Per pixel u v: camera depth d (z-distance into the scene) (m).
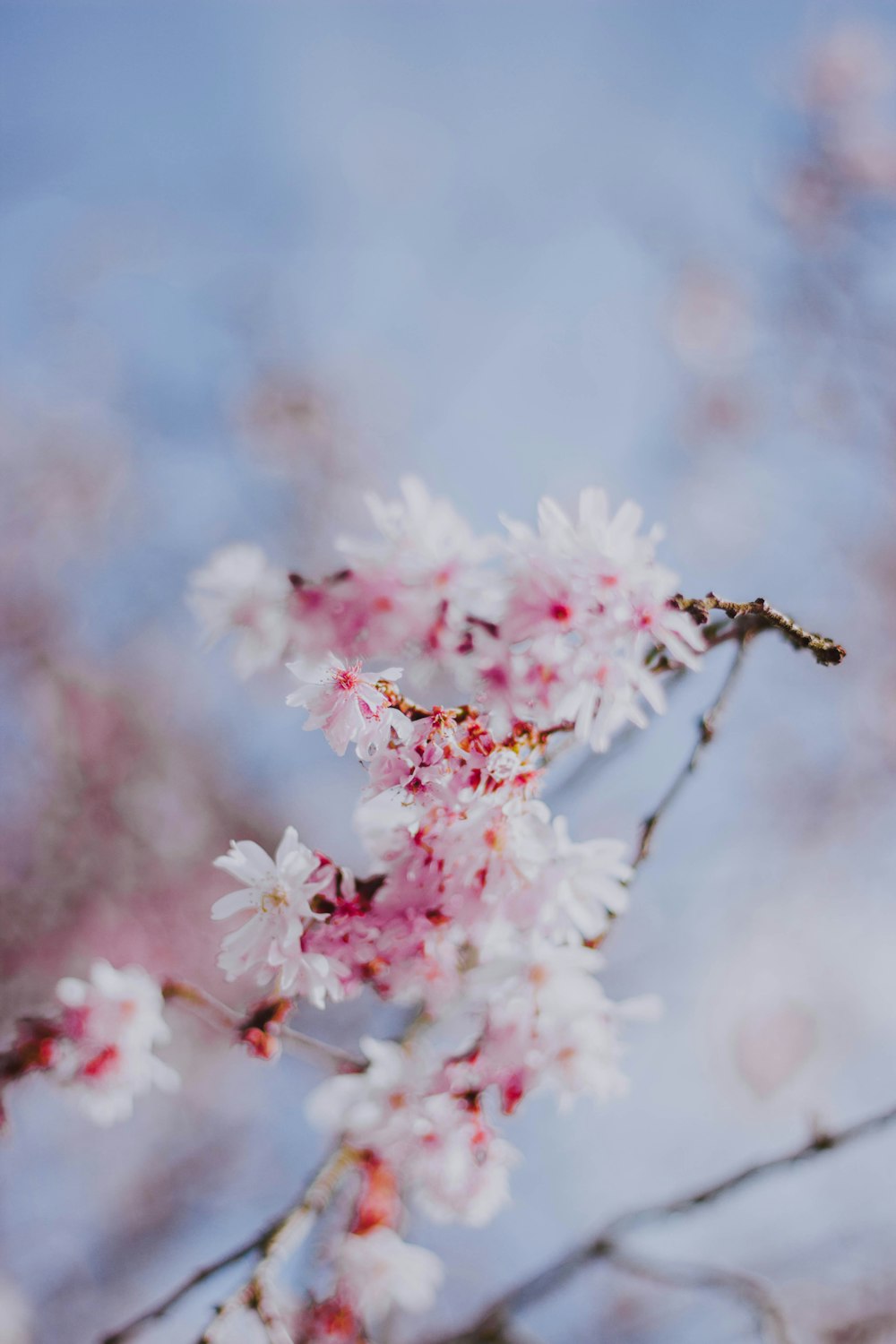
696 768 0.53
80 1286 1.08
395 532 0.52
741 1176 0.60
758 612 0.51
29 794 1.21
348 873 0.51
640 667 0.50
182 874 1.21
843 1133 0.59
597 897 0.51
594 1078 0.51
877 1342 0.96
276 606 0.53
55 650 1.28
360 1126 0.54
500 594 0.52
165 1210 1.14
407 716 0.50
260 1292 0.52
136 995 0.54
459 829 0.50
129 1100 0.54
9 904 1.15
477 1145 0.53
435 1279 0.56
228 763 1.29
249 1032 0.52
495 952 0.52
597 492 0.51
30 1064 0.54
